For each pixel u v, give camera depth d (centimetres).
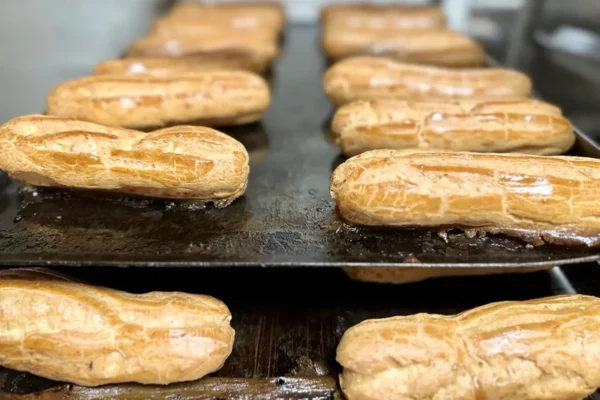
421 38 51
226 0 65
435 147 37
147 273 36
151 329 29
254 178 37
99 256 30
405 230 32
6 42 53
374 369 29
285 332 33
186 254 30
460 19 64
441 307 34
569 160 32
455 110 37
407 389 29
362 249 31
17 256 30
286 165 38
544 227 31
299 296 35
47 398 30
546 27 59
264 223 33
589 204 30
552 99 60
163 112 38
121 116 38
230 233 32
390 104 38
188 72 41
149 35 52
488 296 35
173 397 30
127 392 30
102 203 34
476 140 36
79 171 32
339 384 30
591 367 28
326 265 30
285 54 56
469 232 32
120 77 39
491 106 37
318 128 43
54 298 30
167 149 32
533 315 30
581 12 58
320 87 49
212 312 30
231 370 31
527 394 29
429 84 42
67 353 29
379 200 31
